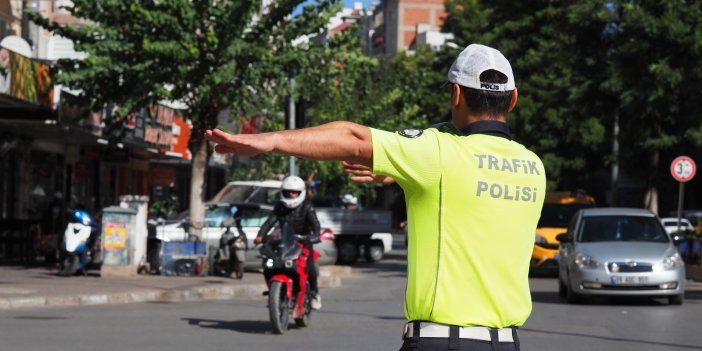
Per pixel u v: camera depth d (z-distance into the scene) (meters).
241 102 35.91
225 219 38.09
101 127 44.56
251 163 68.44
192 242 33.69
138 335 18.83
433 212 5.80
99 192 56.75
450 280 5.78
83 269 32.59
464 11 81.19
